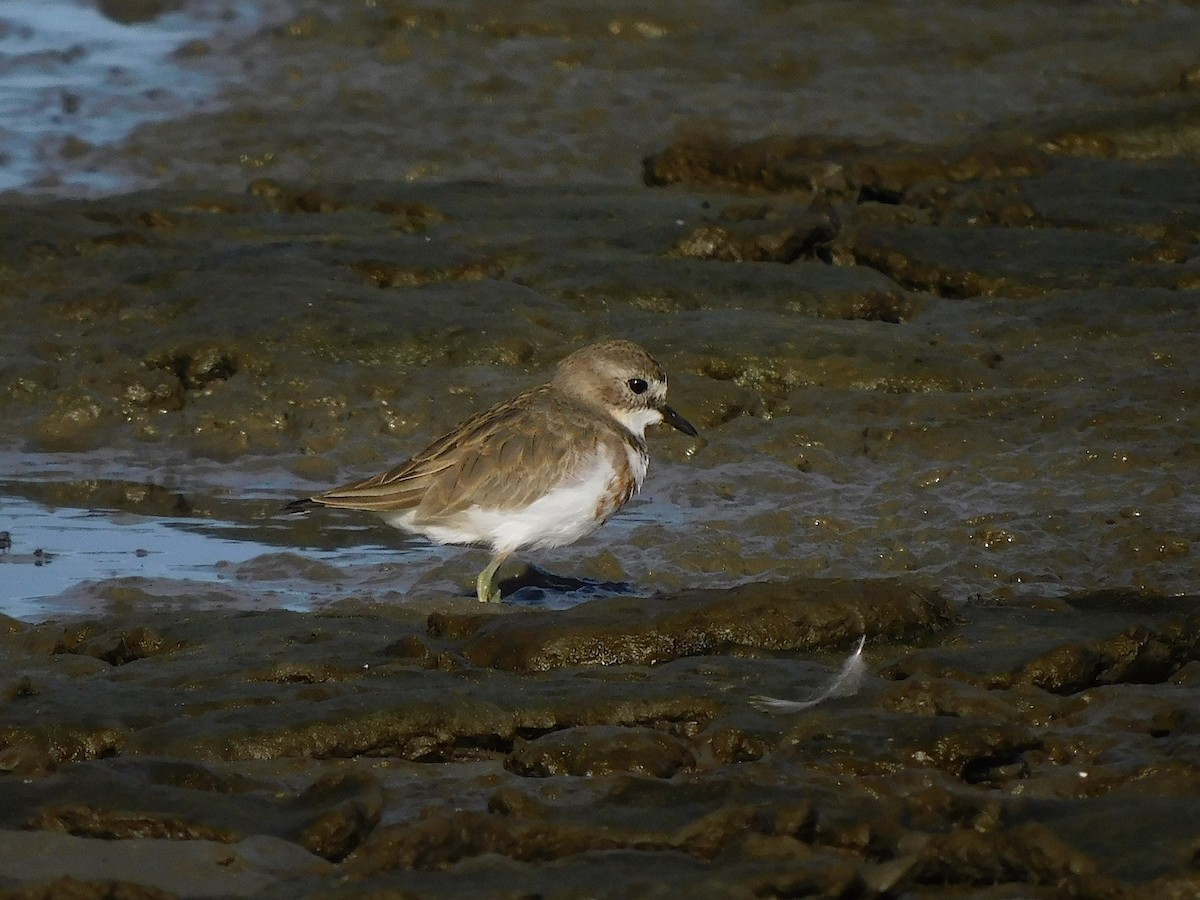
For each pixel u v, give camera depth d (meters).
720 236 19.56
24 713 9.77
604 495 12.48
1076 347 17.30
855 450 15.42
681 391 16.19
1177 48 30.08
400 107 26.50
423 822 8.34
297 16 30.55
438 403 16.27
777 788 8.80
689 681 10.25
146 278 18.59
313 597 12.53
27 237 19.61
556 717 9.84
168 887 8.00
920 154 22.80
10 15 30.34
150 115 25.98
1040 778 9.20
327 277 18.70
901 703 9.78
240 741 9.50
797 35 30.27
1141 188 22.23
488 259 19.23
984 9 31.88
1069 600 12.01
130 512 14.50
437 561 13.28
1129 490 14.22
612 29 30.16
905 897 7.94
